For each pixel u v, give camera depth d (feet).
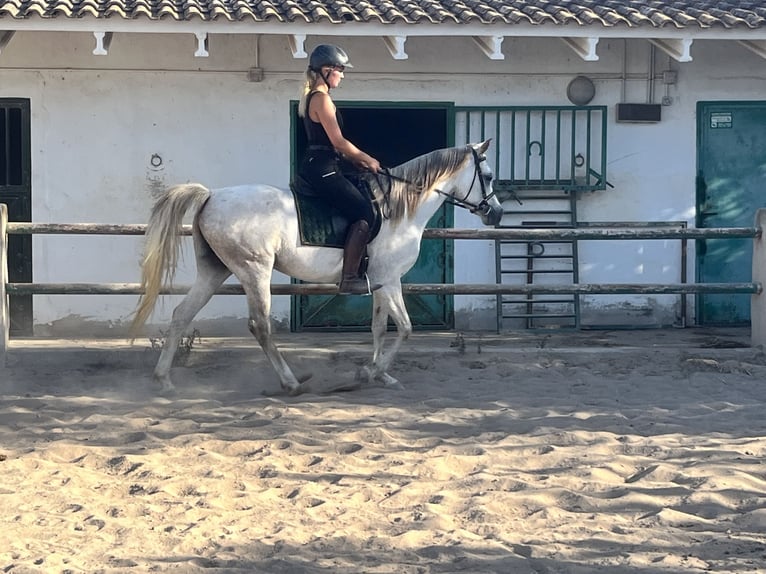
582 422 22.00
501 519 16.03
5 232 27.30
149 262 23.20
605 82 35.37
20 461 18.88
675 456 19.40
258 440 20.43
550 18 31.27
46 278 33.76
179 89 33.94
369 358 28.96
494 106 34.99
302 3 32.60
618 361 28.86
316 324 34.78
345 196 23.61
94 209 33.88
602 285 28.86
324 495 17.13
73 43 33.42
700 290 29.35
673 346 31.14
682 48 32.42
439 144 39.86
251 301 23.76
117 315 34.04
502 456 19.36
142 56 33.68
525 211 35.35
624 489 17.21
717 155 35.96
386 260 24.68
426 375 27.02
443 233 28.04
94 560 14.21
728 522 15.78
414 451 19.85
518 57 34.96
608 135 35.50
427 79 34.76
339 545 14.78
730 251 36.22
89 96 33.63
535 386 25.72
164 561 14.10
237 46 34.01
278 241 23.61
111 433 21.02
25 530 15.42
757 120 35.96
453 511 16.33
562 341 32.58
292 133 34.47
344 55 23.61
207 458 19.16
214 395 24.66
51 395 24.53
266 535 15.26
